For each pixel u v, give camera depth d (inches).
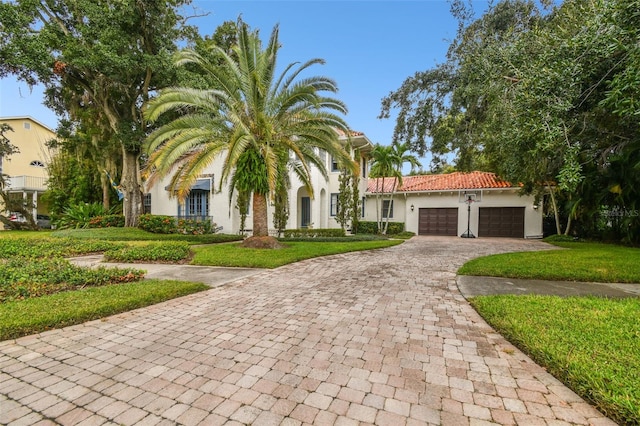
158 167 395.5
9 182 936.3
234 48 447.2
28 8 523.2
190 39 670.5
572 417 86.7
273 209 709.9
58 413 88.8
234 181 475.5
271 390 100.9
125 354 127.0
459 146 518.9
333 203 812.6
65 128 750.5
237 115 418.9
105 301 184.5
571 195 553.6
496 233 770.2
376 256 411.5
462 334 147.0
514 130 251.9
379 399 96.0
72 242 435.2
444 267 327.6
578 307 170.9
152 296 199.6
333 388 102.0
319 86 443.2
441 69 485.4
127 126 655.8
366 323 161.9
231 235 629.3
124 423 84.7
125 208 698.2
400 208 876.6
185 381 106.3
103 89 630.5
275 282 259.4
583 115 238.7
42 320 151.4
